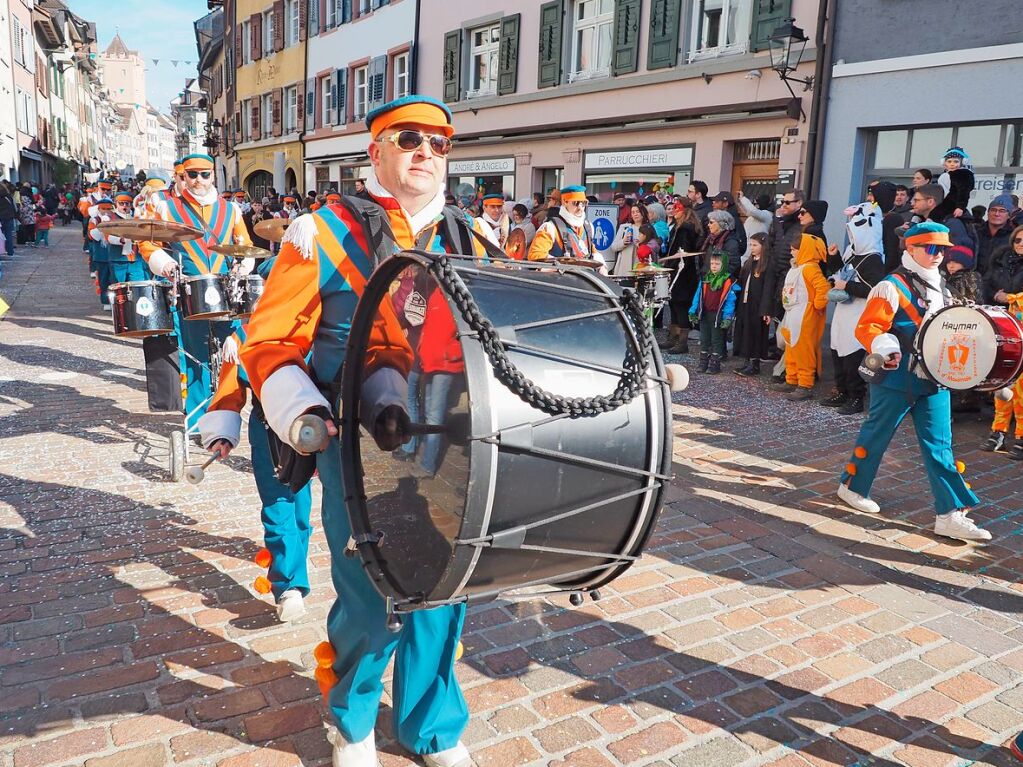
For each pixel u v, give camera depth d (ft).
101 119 255.91
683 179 44.55
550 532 6.17
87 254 71.20
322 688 8.43
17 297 46.24
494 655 10.97
